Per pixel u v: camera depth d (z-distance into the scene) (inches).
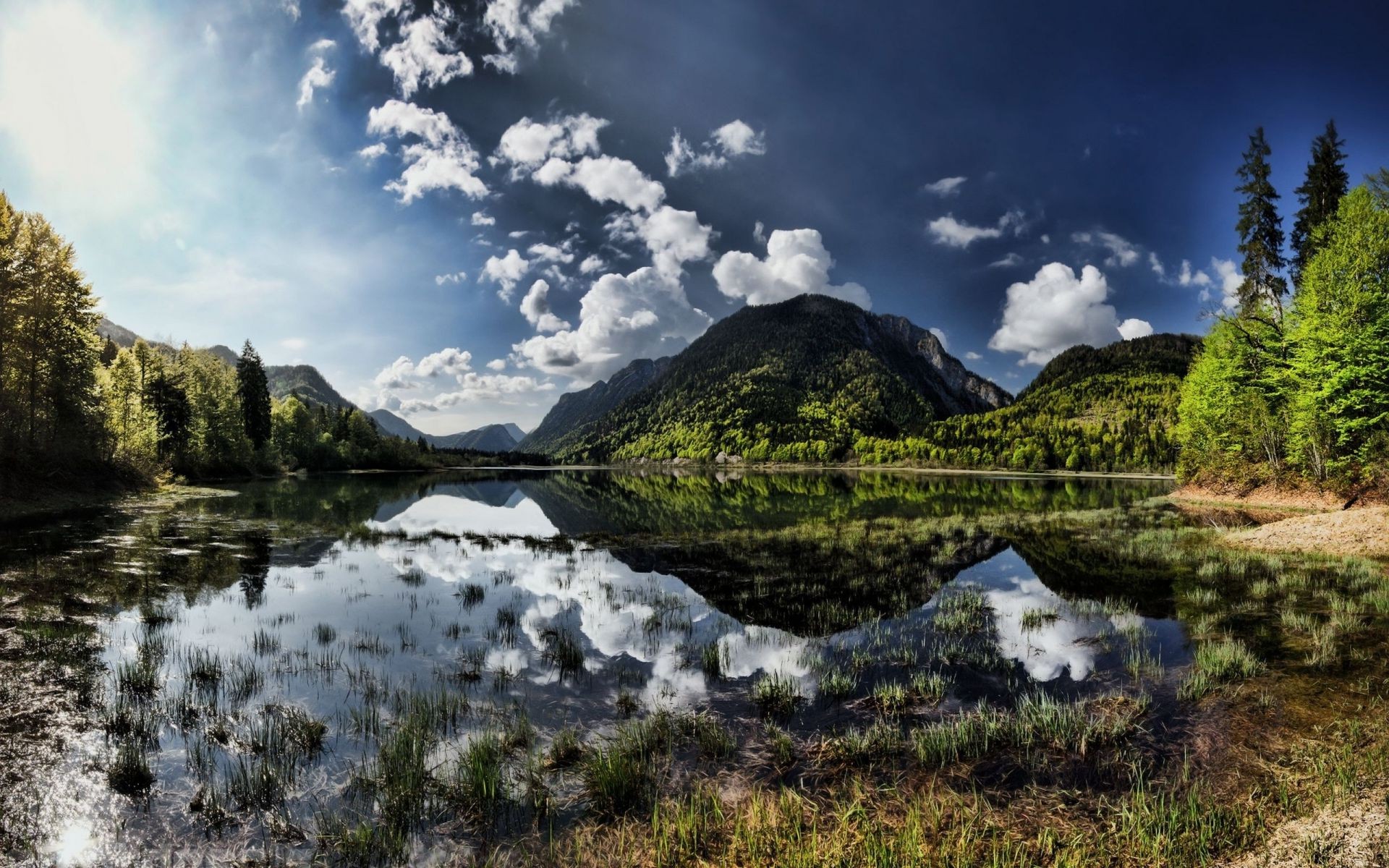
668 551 944.3
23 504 1243.2
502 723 327.3
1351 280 1203.9
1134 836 221.6
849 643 480.1
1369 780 249.1
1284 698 347.6
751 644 476.1
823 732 319.6
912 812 233.8
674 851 218.4
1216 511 1371.8
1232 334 1625.2
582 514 1588.3
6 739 296.5
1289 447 1402.6
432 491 2566.4
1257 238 1640.0
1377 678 372.2
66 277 1576.0
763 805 246.8
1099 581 692.7
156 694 357.7
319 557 853.2
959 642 478.3
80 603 560.4
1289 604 563.2
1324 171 1526.8
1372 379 1167.0
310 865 212.4
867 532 1160.2
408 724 314.2
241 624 515.2
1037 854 215.8
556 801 251.9
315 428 4564.5
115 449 1763.0
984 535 1085.8
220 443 2822.3
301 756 285.4
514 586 688.4
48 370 1534.2
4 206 1419.8
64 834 225.9
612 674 406.9
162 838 224.5
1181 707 341.4
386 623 527.8
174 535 995.9
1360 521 857.5
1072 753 291.1
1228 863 206.2
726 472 6077.8
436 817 239.8
